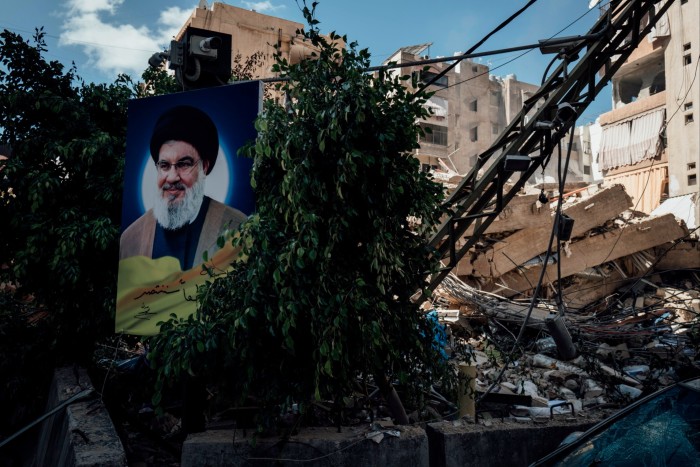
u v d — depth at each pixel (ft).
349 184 15.71
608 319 42.19
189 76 19.86
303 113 16.14
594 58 25.07
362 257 16.65
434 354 19.52
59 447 18.31
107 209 23.94
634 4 24.53
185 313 17.56
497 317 39.40
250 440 15.20
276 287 14.80
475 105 156.46
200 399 17.34
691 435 11.00
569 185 80.79
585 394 27.27
